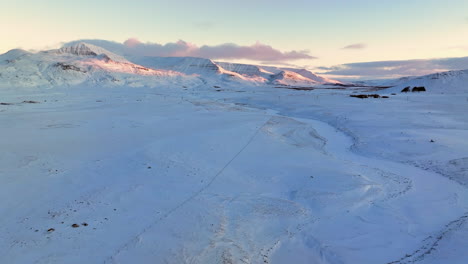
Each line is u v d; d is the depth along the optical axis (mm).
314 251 11797
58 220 12625
